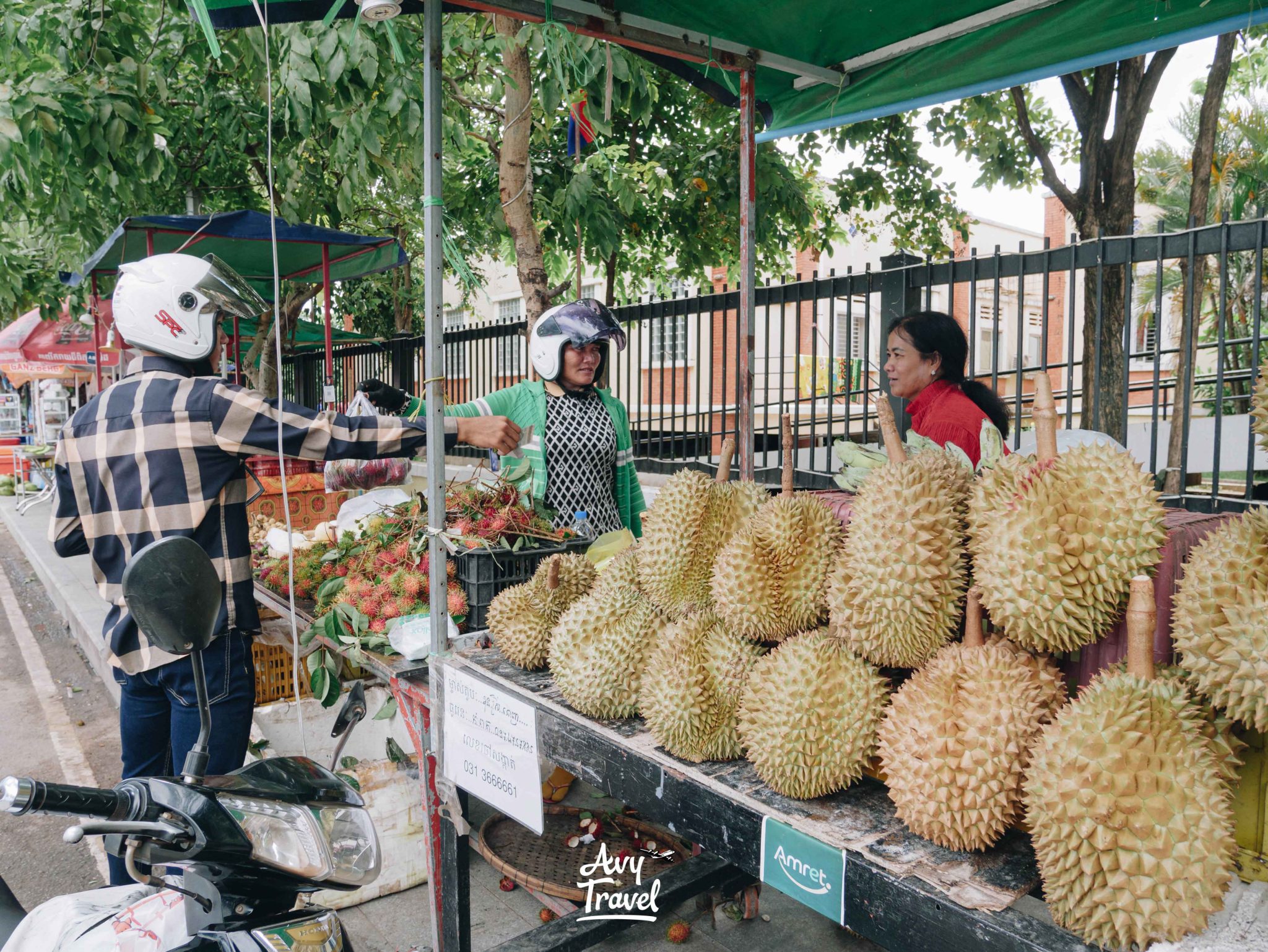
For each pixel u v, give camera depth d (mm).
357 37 4281
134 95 5391
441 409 2291
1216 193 9453
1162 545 1261
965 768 1189
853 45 3188
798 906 2920
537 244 5062
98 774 4254
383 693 3465
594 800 3434
